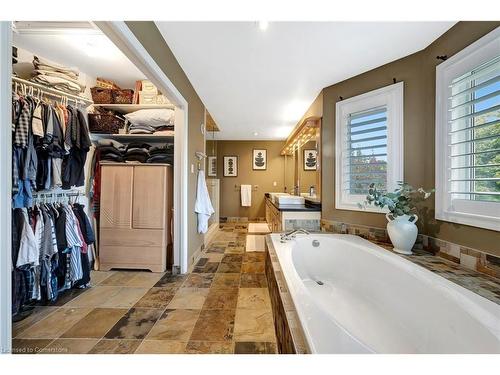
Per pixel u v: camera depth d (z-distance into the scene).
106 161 2.79
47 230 1.93
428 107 1.95
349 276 2.12
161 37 1.86
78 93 2.39
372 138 2.36
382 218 2.29
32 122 1.82
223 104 3.48
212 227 4.58
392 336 1.49
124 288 2.28
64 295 2.14
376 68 2.34
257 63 2.28
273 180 6.38
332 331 1.00
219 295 2.13
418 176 2.04
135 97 2.89
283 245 2.24
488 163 1.47
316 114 3.13
